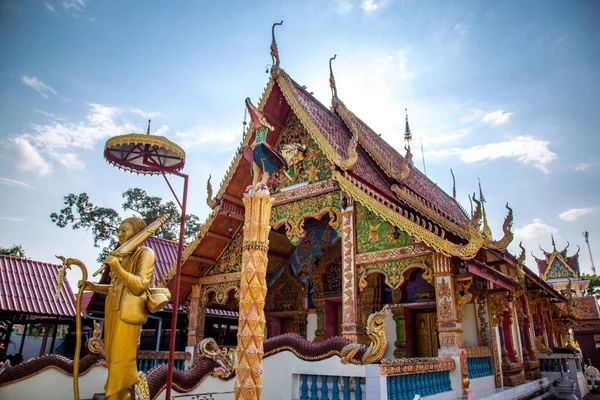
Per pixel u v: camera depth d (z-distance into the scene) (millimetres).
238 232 14484
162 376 7324
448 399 8820
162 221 5812
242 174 13703
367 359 7305
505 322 14016
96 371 8828
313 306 16062
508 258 11727
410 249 10508
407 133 19875
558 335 24453
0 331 22188
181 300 15477
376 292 14578
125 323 5191
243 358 6258
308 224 15953
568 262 37406
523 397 12258
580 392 18172
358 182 11164
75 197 28438
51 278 19516
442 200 19875
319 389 8047
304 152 13094
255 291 6492
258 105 13344
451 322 9492
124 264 5434
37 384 8195
